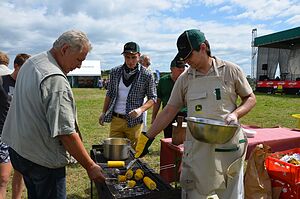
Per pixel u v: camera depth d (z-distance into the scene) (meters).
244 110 1.98
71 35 1.69
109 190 1.79
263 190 2.65
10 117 1.88
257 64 22.39
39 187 1.80
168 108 2.23
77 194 3.54
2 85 2.54
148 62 4.41
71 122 1.64
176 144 2.80
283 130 3.53
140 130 3.52
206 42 1.94
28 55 2.62
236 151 2.02
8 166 2.73
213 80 1.97
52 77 1.62
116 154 2.33
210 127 1.67
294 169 2.62
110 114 3.49
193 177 2.04
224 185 2.03
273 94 19.31
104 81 36.00
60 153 1.77
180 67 3.42
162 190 1.83
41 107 1.64
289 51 21.00
